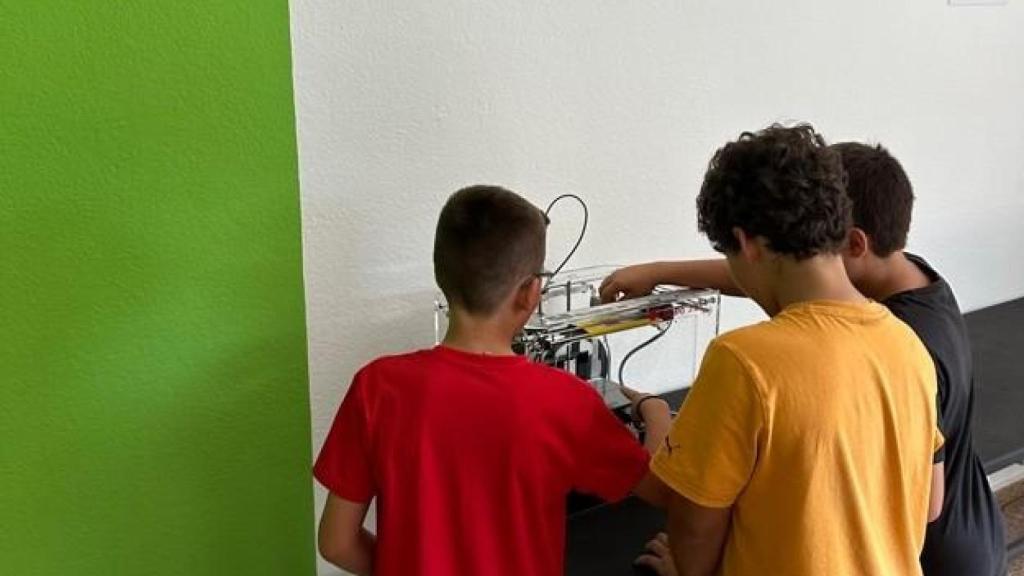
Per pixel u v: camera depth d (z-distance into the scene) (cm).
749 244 101
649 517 145
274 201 121
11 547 115
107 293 112
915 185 221
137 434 119
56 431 114
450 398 105
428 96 141
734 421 96
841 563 99
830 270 100
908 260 127
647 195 175
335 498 110
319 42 128
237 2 112
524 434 104
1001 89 231
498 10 145
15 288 107
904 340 102
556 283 162
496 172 152
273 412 129
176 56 110
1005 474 265
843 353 96
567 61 155
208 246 118
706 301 148
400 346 148
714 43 175
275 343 127
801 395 94
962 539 126
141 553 125
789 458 95
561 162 160
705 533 104
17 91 102
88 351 113
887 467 101
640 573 131
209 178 116
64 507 117
